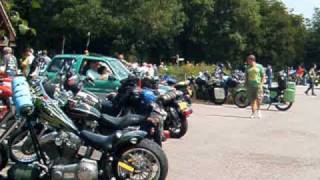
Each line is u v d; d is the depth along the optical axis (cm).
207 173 944
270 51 8262
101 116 841
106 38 5819
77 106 838
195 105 2330
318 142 1349
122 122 841
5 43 902
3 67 1534
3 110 904
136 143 759
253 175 940
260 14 8200
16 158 841
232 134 1440
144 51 6209
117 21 5272
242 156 1119
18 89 743
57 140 734
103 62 1559
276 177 930
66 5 5328
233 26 7119
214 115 1931
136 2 5397
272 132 1508
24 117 738
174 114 1307
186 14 6781
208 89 2436
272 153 1167
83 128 832
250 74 1877
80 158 743
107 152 749
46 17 5397
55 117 741
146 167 762
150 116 863
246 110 2172
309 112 2205
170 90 1337
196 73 2816
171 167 980
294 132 1523
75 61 1570
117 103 1043
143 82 1252
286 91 2241
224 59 7131
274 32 8319
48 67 1586
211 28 7025
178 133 1324
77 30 5331
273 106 2428
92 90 1502
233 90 2433
